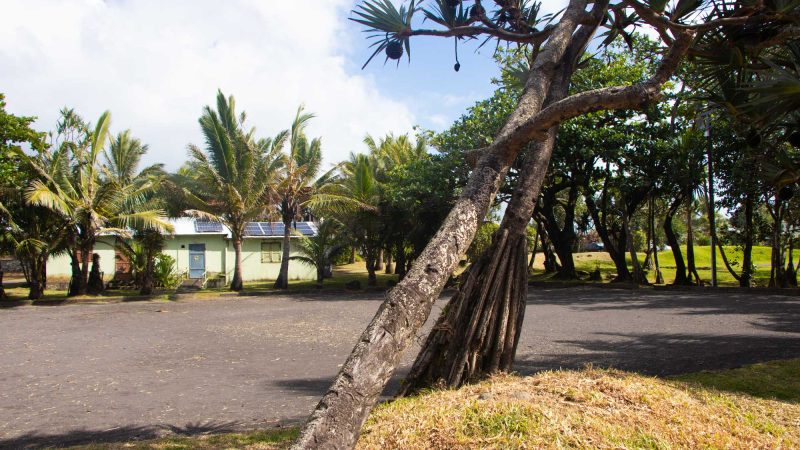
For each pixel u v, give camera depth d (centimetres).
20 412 623
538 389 412
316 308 1802
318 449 230
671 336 966
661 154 2066
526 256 485
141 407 629
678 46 329
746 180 1858
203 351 1018
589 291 2138
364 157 2683
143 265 2684
